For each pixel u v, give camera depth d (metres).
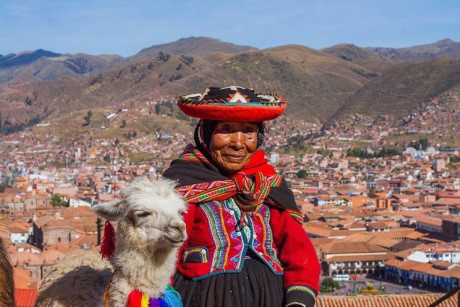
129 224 5.56
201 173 6.30
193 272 6.03
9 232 152.25
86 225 149.50
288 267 6.15
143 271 5.55
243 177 6.21
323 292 118.56
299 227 6.28
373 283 127.06
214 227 6.13
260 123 6.52
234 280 5.99
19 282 54.53
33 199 193.50
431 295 35.53
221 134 6.31
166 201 5.55
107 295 5.73
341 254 135.25
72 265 7.08
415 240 154.25
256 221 6.23
